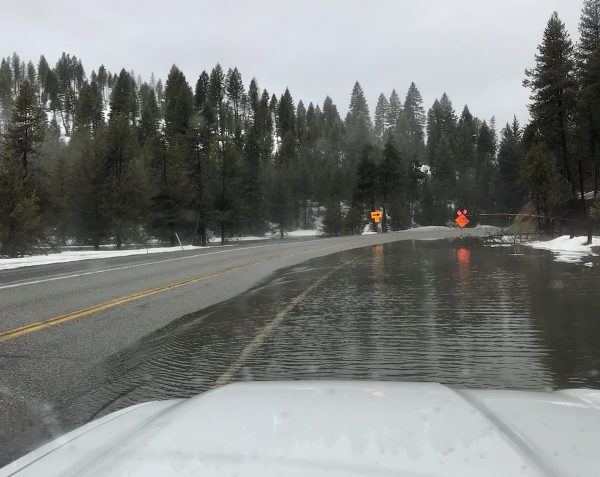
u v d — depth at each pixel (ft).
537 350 20.25
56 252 111.86
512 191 297.53
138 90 567.18
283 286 42.88
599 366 17.88
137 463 5.00
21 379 17.42
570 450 5.42
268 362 19.24
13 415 13.91
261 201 249.75
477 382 16.19
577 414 6.69
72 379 17.40
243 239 244.83
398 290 38.60
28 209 95.66
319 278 48.01
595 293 34.37
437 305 31.55
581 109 120.06
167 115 268.62
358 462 4.73
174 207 159.33
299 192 319.27
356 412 6.20
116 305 33.32
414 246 95.50
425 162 408.87
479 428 5.66
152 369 18.60
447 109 458.09
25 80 116.78
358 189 243.19
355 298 35.35
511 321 26.13
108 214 134.72
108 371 18.39
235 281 46.70
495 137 444.55
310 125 469.57
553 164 116.57
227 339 23.59
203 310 31.83
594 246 71.15
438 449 5.04
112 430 6.84
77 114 416.05
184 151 174.70
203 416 6.18
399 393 7.16
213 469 4.69
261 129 445.37
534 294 34.76
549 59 126.93
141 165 157.38
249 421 5.93
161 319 28.76
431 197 274.16
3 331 25.23
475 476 4.49
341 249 91.25
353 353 20.31
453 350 20.48
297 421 5.88
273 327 26.13
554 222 111.65
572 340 21.83
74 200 139.03
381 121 495.41
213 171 193.47
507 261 59.67
